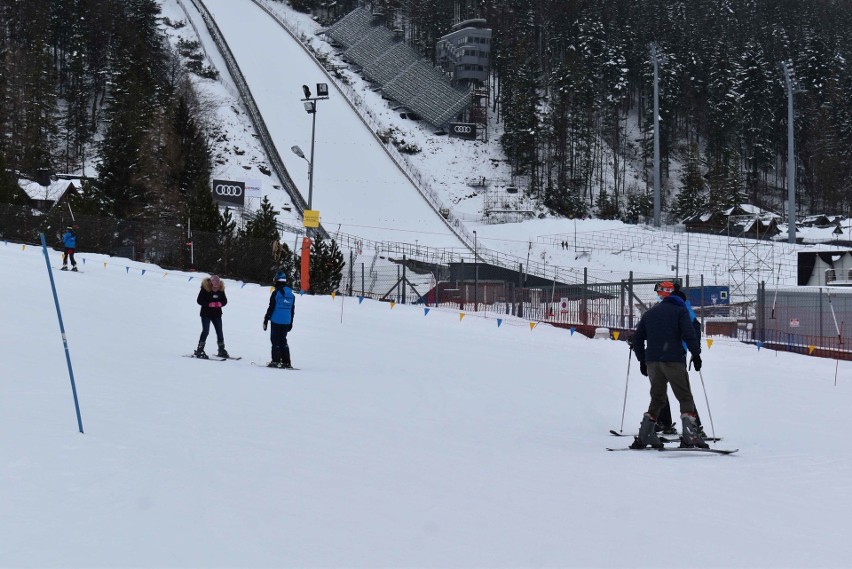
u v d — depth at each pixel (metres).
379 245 90.19
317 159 119.19
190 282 38.56
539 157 140.50
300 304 35.69
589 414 13.92
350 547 5.71
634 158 146.12
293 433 10.08
